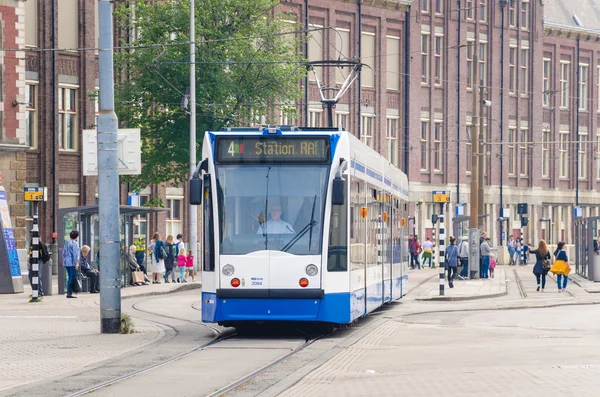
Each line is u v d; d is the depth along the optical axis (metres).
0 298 45.38
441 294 48.22
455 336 28.78
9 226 49.25
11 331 30.02
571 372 19.03
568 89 108.25
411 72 93.25
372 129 90.50
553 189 106.81
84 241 49.59
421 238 94.00
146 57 63.97
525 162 104.25
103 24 29.14
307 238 26.98
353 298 28.12
